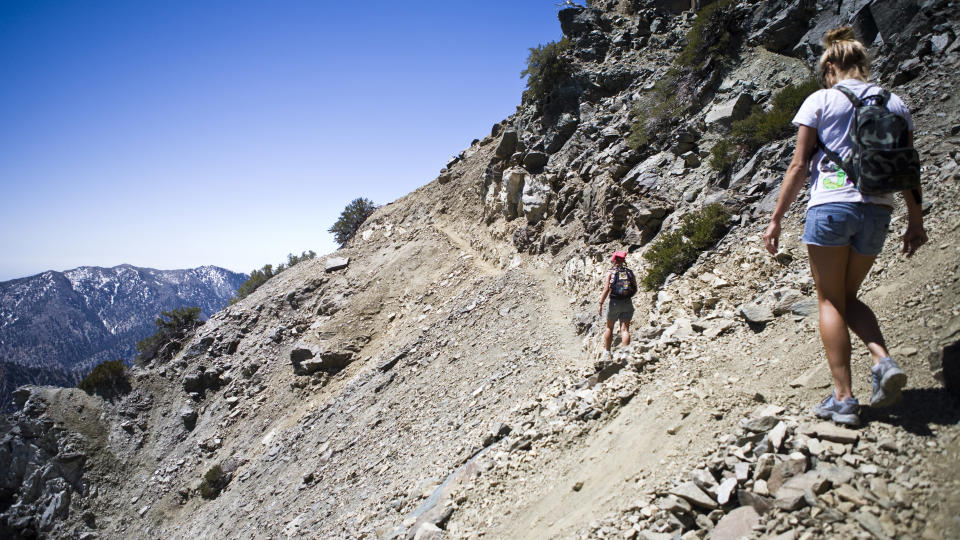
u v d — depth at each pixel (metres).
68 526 26.36
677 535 3.72
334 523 11.83
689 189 14.60
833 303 3.60
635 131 19.14
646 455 4.89
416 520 6.93
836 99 3.45
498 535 5.47
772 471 3.54
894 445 3.22
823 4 14.99
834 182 3.41
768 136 12.80
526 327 16.47
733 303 8.57
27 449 28.83
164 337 37.75
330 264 35.16
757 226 10.19
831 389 4.12
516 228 25.45
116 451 29.91
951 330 3.86
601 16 28.52
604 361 7.39
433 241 32.31
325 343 28.20
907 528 2.74
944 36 10.08
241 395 30.31
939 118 8.44
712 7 18.00
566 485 5.51
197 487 25.66
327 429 20.70
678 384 5.71
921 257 5.36
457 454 9.62
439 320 22.97
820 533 2.96
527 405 8.74
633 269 13.53
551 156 25.30
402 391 18.77
